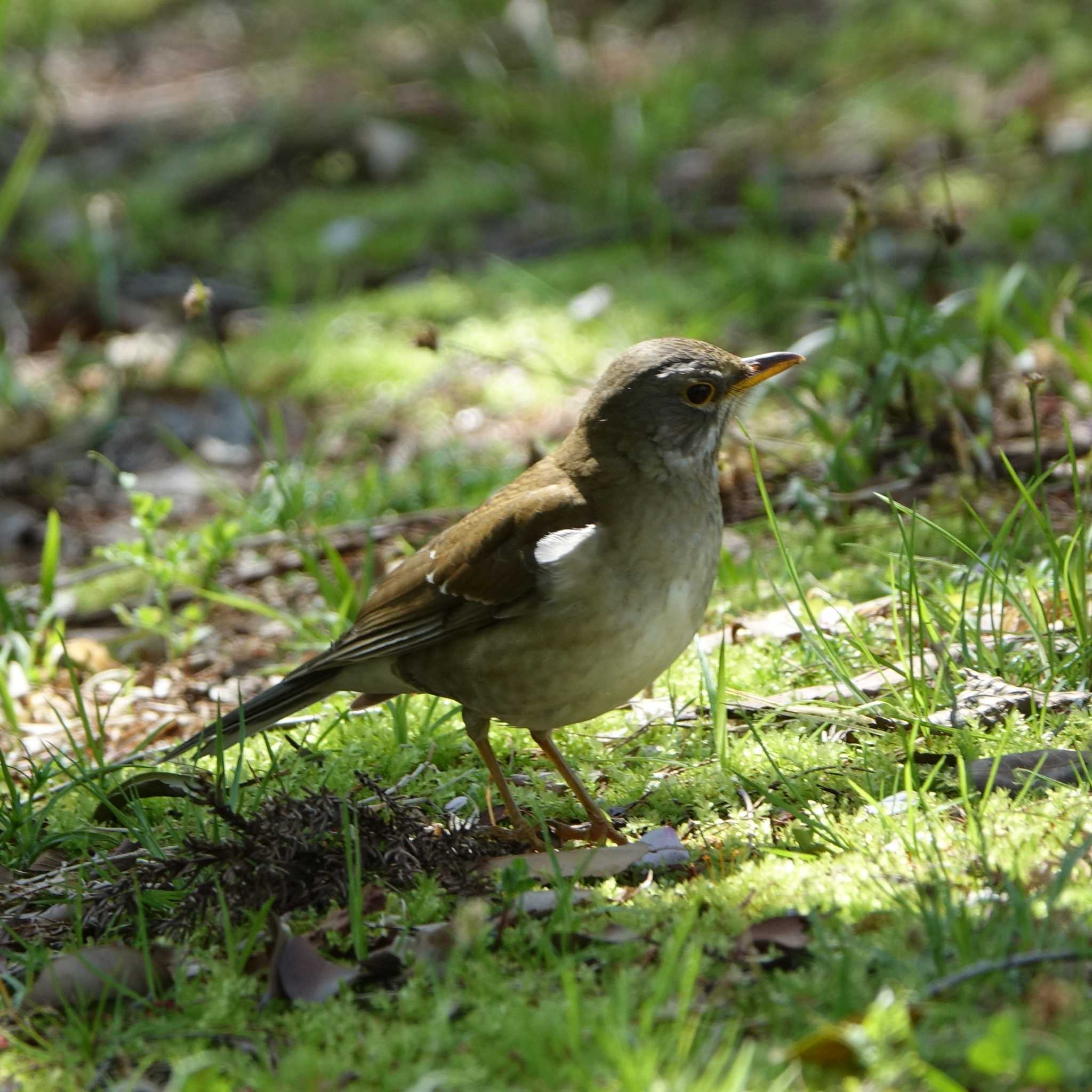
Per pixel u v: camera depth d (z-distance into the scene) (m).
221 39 27.69
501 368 15.69
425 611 7.78
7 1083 5.72
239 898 6.84
